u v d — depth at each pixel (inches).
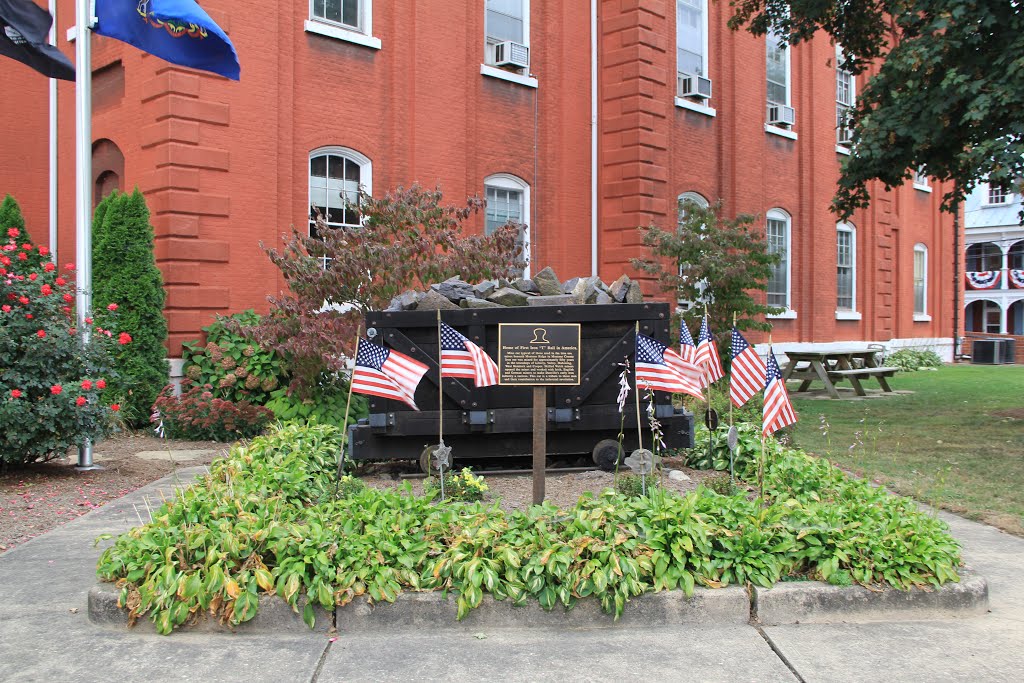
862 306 1059.3
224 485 248.2
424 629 185.5
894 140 505.0
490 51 670.5
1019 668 166.9
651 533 199.3
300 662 168.4
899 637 182.5
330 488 274.1
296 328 444.5
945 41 463.5
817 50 951.0
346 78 574.6
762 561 197.0
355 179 586.2
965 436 466.0
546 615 187.5
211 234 498.6
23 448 330.3
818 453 403.9
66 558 235.3
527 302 328.2
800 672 164.6
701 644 178.2
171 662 168.2
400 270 442.0
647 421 319.0
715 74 834.8
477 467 333.1
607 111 738.2
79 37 362.9
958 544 213.9
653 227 644.1
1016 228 1804.9
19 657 170.9
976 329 1999.3
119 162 542.9
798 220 939.3
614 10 732.0
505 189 682.8
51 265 352.5
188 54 392.5
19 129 629.0
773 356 231.5
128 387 451.5
